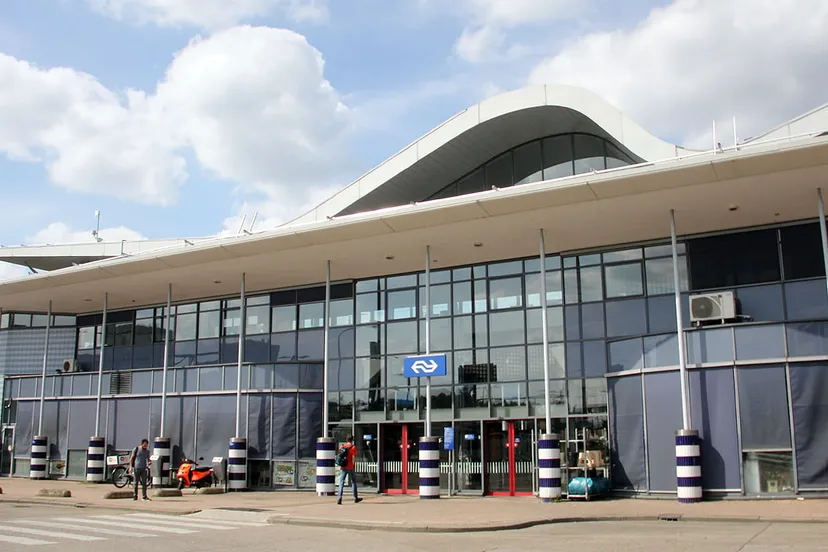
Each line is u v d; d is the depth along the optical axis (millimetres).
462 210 20953
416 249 24203
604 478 21172
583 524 16109
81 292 30828
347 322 27734
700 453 19312
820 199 18953
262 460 26531
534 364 24188
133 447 29641
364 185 26875
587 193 19562
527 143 26250
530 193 19922
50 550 12211
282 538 13922
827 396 18266
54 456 31844
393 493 25312
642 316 22875
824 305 20609
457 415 24938
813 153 17297
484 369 24922
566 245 23750
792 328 18781
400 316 26844
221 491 25281
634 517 16750
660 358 20609
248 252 24766
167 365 31219
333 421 26984
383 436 26109
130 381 30297
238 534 14531
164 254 26062
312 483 26156
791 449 18375
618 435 21344
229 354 30438
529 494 23281
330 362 27641
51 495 23500
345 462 20938
